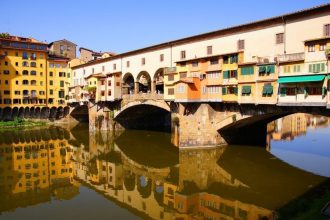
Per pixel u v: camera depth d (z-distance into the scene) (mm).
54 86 91562
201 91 45625
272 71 36188
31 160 46125
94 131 72062
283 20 36688
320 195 26109
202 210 26688
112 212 26391
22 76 86188
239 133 49625
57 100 91938
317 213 20672
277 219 22516
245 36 41250
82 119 94625
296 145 52219
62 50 104625
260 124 50625
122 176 38500
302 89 33625
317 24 33750
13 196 30562
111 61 72062
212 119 45938
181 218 25094
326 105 31344
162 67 55500
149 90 67125
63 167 42656
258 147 48188
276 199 27219
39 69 88812
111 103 70750
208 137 45969
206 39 46781
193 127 45875
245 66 39344
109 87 68125
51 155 49594
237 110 42406
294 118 100062
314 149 48281
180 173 37281
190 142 45844
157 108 67125
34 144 58438
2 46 82562
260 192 29438
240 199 28422
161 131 71062
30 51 87375
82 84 85562
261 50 39281
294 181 32031
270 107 38188
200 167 39188
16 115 86000
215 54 45344
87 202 29000
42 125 84562
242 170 37188
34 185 34469
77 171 40781
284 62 34750
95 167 42812
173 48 53188
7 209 27047
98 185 34938
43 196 30719
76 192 32188
